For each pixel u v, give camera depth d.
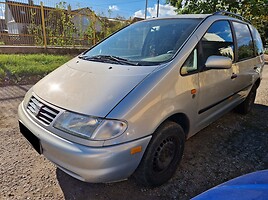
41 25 9.95
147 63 2.19
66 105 1.82
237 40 3.26
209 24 2.64
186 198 2.01
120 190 2.07
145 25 3.01
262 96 5.43
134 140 1.71
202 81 2.36
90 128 1.65
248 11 12.77
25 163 2.41
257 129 3.48
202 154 2.71
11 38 9.41
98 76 2.07
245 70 3.42
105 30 12.00
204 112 2.53
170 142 2.10
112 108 1.70
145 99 1.79
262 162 2.58
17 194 1.98
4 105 4.05
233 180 1.33
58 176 2.23
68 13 10.85
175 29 2.63
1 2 8.68
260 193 1.10
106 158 1.60
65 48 10.09
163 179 2.12
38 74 6.34
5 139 2.88
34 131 1.90
